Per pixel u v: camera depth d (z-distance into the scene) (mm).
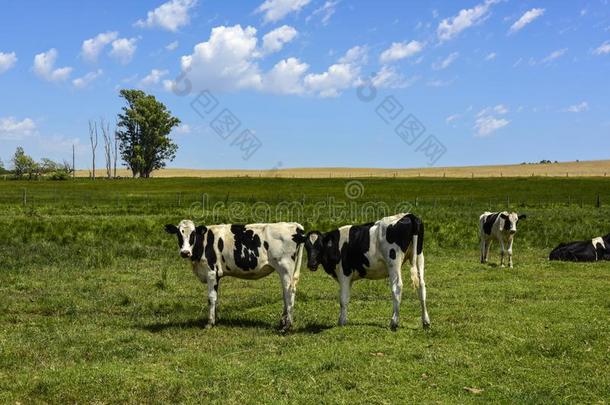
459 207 47562
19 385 7230
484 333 9234
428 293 13508
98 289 14234
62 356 8641
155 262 18531
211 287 10727
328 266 10422
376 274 10219
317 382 7160
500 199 59500
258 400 6652
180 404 6613
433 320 10562
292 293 10500
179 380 7324
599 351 8250
